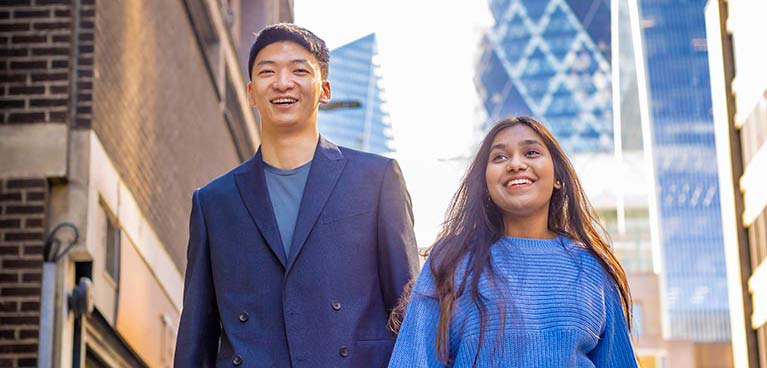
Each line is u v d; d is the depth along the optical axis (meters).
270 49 4.91
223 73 18.88
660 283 138.38
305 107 4.88
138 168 12.44
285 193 4.87
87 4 10.50
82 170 10.16
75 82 10.35
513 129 4.59
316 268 4.70
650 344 119.62
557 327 4.29
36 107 10.20
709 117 167.00
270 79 4.88
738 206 46.25
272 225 4.77
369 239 4.78
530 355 4.25
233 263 4.77
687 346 119.25
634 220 161.62
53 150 10.11
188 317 4.83
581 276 4.44
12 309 9.84
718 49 48.19
